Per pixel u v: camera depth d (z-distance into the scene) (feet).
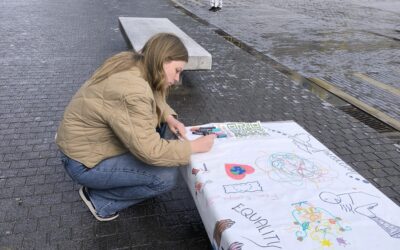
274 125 8.95
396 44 28.81
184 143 7.15
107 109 6.84
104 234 8.46
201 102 16.10
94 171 7.67
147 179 7.95
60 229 8.53
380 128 14.88
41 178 10.32
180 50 6.95
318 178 6.81
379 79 20.85
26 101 15.21
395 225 5.71
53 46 23.16
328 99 17.58
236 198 6.16
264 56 24.02
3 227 8.50
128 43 19.58
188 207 9.47
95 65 20.16
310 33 31.22
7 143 11.96
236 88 18.01
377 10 45.16
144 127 6.74
